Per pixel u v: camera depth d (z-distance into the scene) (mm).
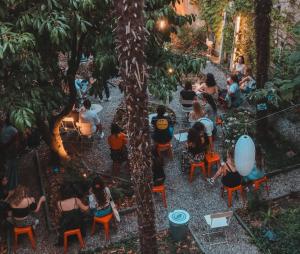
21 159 11422
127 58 5434
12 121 7531
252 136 11477
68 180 10266
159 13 7887
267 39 10383
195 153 10023
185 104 12164
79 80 13719
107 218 8711
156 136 10719
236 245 8562
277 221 8938
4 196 9438
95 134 12266
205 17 16281
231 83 12984
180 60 8938
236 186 9305
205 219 8812
